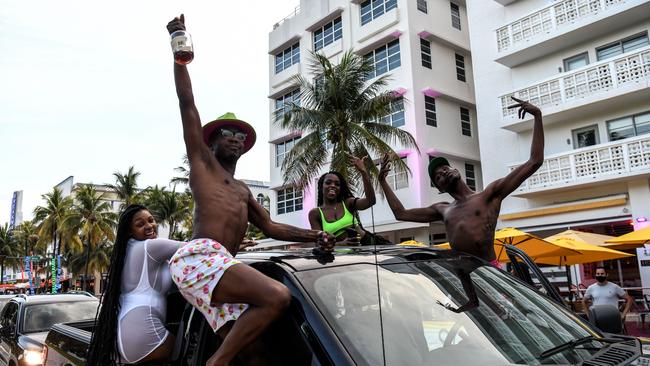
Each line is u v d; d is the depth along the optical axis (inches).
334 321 80.2
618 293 418.6
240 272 86.3
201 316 100.1
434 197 894.4
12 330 287.1
